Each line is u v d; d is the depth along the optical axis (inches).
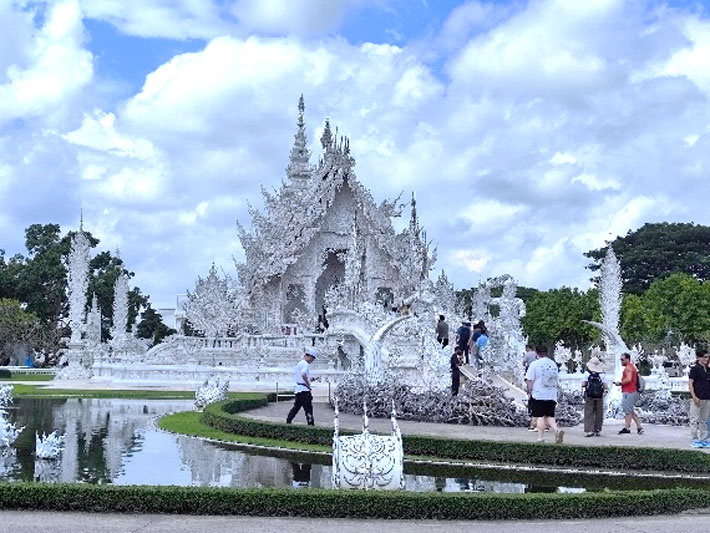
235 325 2706.7
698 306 3250.5
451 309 2561.5
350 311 2273.6
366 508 512.7
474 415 1040.2
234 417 1024.9
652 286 3535.9
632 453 746.8
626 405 979.3
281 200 2942.9
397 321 1562.5
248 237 2842.0
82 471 701.3
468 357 1433.3
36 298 3772.1
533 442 786.8
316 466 744.3
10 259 4013.3
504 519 518.9
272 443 893.2
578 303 3969.0
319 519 506.3
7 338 3420.3
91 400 1589.6
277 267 2817.4
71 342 2276.1
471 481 684.1
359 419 1112.2
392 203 2955.2
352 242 2659.9
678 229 4485.7
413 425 1027.3
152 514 508.7
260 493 515.8
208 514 512.4
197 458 788.6
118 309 2938.0
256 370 2041.1
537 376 824.3
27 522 474.9
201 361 2295.8
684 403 1225.4
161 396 1721.2
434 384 1555.1
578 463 753.0
